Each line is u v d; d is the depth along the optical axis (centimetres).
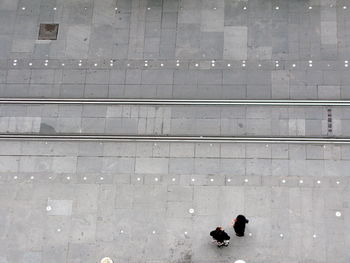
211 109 2638
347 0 2753
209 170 2550
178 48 2741
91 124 2652
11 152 2620
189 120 2631
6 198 2556
